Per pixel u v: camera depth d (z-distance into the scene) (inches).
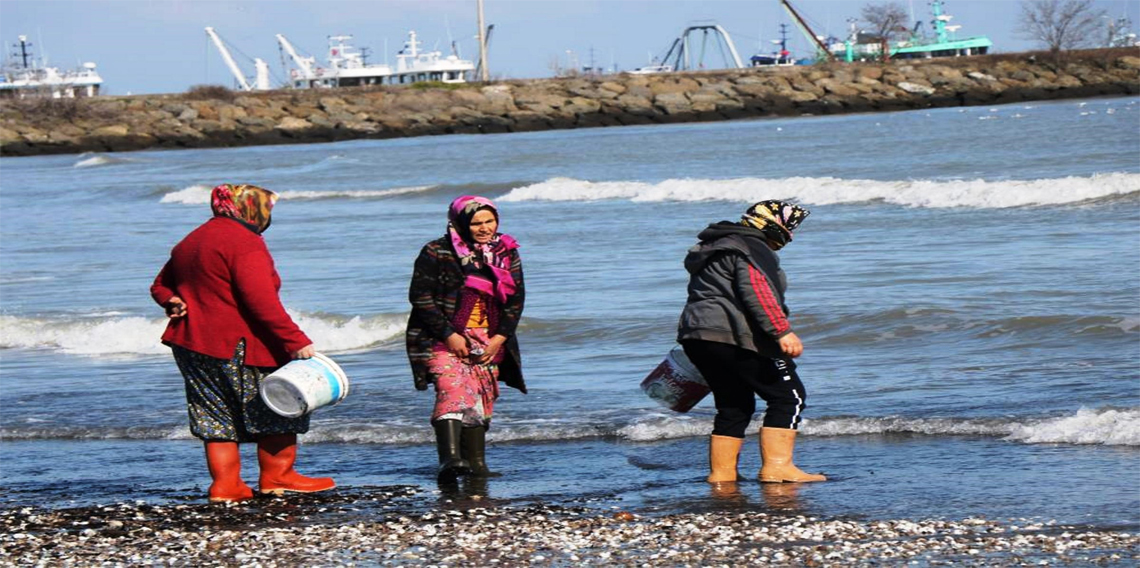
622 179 2363.4
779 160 2647.6
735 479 420.5
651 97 6127.0
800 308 781.3
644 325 755.4
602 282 967.6
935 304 761.0
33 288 1104.2
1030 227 1175.6
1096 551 316.2
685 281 941.8
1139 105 4726.9
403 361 700.7
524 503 397.4
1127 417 454.3
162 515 394.6
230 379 406.3
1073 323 668.7
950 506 369.1
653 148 3479.3
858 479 411.2
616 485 419.8
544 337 748.0
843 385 569.0
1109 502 361.7
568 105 6067.9
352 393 604.7
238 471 420.2
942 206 1457.9
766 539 341.4
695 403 444.5
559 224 1508.4
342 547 348.5
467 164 3142.2
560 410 543.2
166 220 1846.7
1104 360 583.2
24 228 1798.7
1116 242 1011.3
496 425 518.6
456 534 358.3
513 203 1916.8
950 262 960.9
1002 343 645.3
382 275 1074.1
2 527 385.4
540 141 4399.6
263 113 5935.0
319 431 520.7
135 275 1160.8
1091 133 2906.0
